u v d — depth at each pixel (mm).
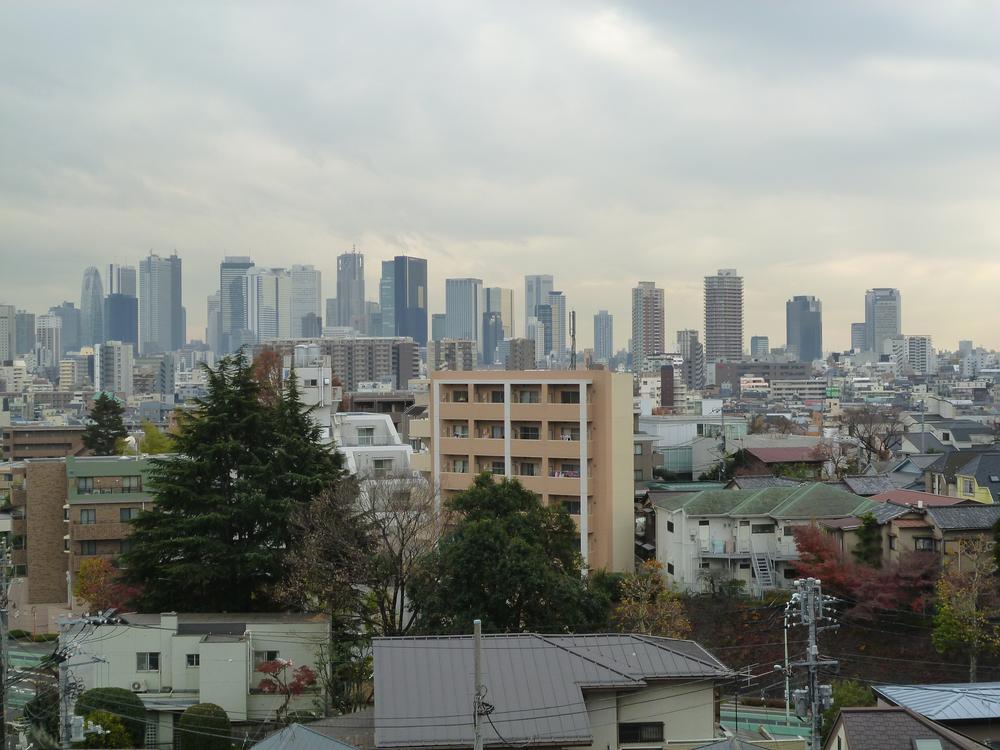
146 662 41844
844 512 67250
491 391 77312
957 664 51844
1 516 78062
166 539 46531
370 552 45781
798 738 42000
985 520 57781
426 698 29641
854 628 56719
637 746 31141
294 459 49656
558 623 41406
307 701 41812
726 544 69062
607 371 74625
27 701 41250
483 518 45312
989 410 188375
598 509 73938
